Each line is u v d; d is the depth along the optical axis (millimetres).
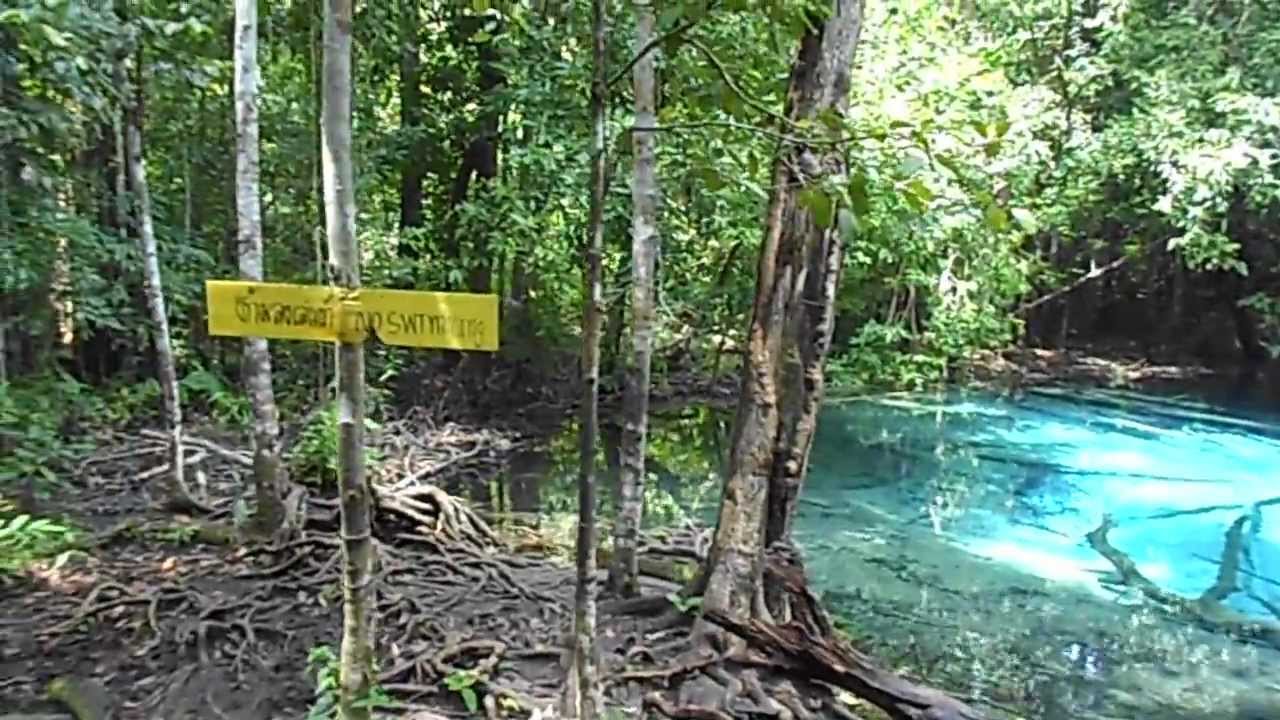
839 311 13281
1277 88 11789
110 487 6500
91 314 7488
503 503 7461
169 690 3842
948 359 13672
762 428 4410
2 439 6129
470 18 9703
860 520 7535
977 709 4234
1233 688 4781
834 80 4047
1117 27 12750
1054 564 6617
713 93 2889
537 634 4422
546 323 10805
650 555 5887
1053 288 15188
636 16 4375
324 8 2430
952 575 6336
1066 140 13023
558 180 8656
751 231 9531
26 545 4969
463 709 3744
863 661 4184
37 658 4066
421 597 4836
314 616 4566
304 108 8859
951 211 10617
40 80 5402
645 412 4941
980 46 12445
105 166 8047
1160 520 7688
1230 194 12375
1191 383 13930
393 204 10883
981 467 9328
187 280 8445
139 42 5754
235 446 7734
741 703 3834
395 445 8523
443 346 2482
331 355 8734
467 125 10031
